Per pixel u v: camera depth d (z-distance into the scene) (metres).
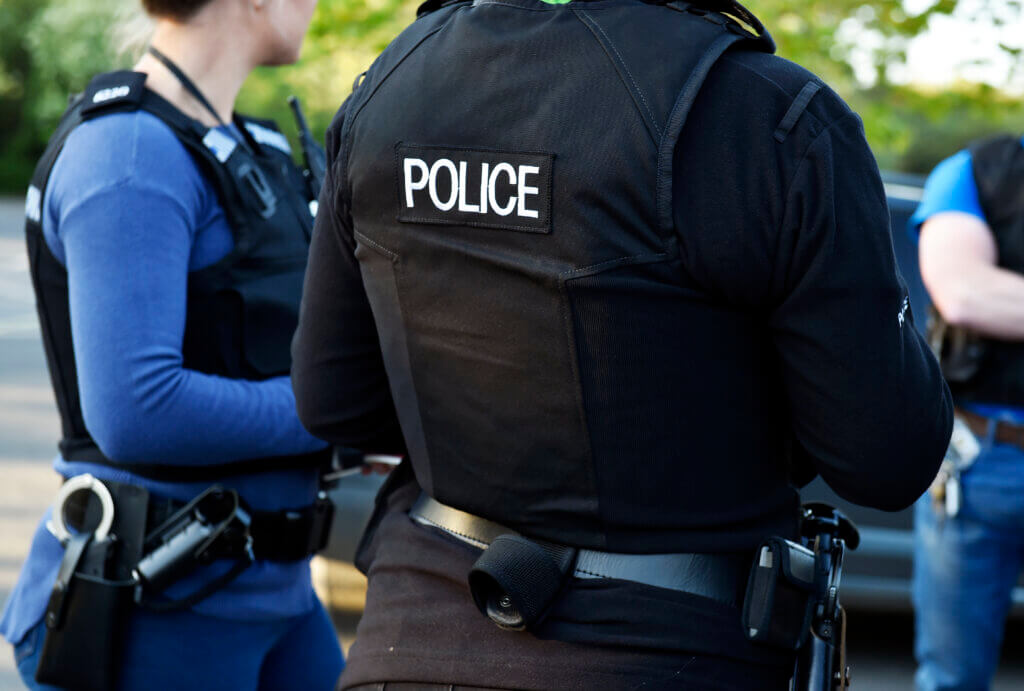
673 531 1.19
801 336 1.13
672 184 1.12
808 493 3.63
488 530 1.27
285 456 1.72
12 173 25.69
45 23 24.42
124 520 1.62
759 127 1.12
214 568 1.66
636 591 1.19
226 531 1.63
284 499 1.74
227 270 1.66
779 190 1.11
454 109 1.23
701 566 1.20
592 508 1.19
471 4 1.30
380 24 6.57
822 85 1.15
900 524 3.63
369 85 1.32
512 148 1.18
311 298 1.42
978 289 2.46
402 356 1.31
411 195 1.25
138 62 1.74
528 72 1.20
